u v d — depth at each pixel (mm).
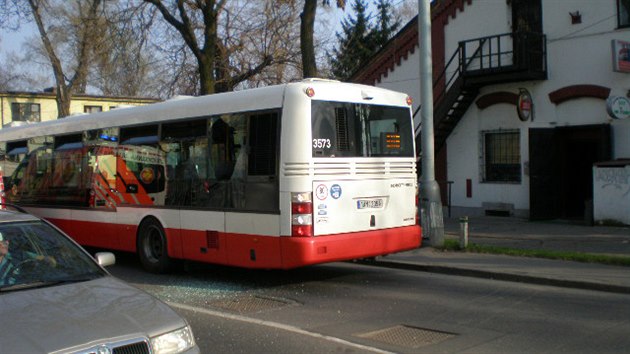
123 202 11453
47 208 13523
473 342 6391
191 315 7742
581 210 16562
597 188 14617
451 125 18625
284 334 6812
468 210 18391
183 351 4277
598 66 15477
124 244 11461
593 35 15547
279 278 10250
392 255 11789
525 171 16906
